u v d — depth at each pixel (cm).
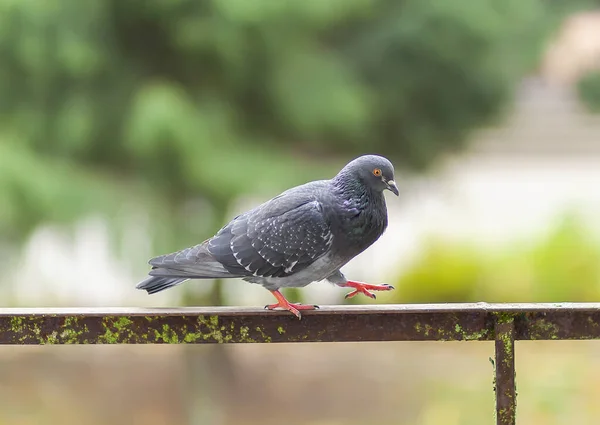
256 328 447
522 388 1361
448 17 1127
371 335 446
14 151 1036
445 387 1463
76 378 1561
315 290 1595
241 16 1021
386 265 1842
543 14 1270
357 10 1136
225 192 1052
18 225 1041
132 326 445
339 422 1338
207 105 1101
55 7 1027
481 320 439
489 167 3047
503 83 1221
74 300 1684
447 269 1652
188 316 442
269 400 1438
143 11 1062
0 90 1094
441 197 1354
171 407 1434
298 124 1111
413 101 1205
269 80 1105
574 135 3384
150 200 1104
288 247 552
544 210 2270
